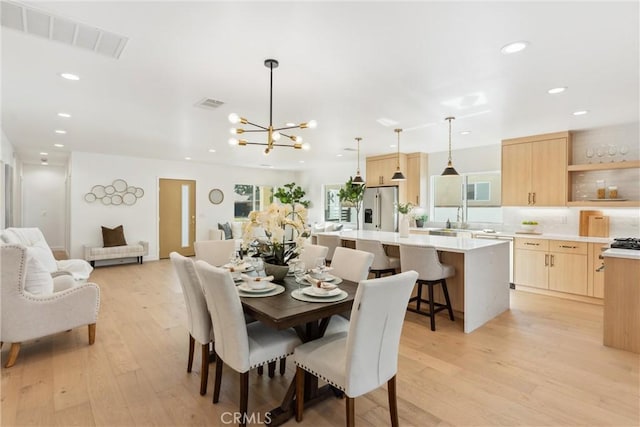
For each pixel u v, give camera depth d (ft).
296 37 7.27
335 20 6.60
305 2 6.00
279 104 11.88
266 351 6.70
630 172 14.80
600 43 7.52
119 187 23.99
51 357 9.27
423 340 10.53
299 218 8.52
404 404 7.15
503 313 13.15
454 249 11.34
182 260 7.54
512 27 6.86
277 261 8.66
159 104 11.94
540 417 6.69
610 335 9.97
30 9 6.24
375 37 7.25
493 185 20.24
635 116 13.42
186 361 9.12
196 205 28.02
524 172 17.13
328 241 15.02
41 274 9.57
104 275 19.93
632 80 9.68
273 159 25.93
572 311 13.38
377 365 5.86
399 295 5.77
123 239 23.36
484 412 6.86
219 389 7.15
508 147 17.70
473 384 7.93
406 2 6.00
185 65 8.70
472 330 11.33
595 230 15.42
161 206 26.13
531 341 10.43
